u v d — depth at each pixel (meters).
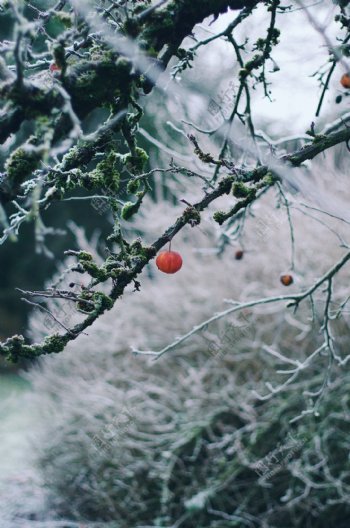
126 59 1.04
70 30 1.05
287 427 3.27
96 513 3.75
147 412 3.68
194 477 3.39
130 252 1.23
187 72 3.93
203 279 4.02
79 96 1.06
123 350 4.02
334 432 3.28
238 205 1.31
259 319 3.77
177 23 1.16
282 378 3.45
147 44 1.13
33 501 3.97
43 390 4.18
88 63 1.05
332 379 3.33
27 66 1.25
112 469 3.55
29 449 4.19
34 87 0.97
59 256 8.30
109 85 1.07
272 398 3.38
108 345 3.90
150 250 1.22
